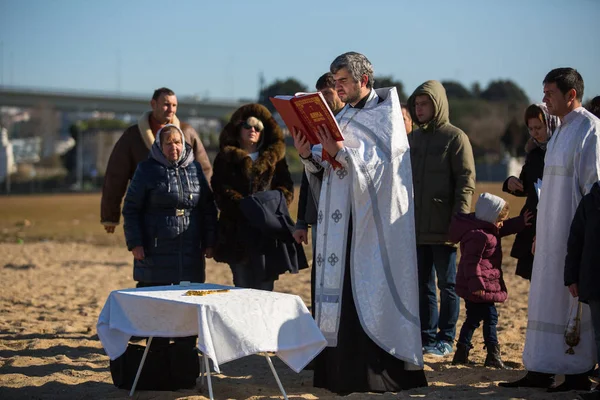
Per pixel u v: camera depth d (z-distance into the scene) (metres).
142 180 7.95
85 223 33.25
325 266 6.77
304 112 6.48
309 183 7.23
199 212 8.23
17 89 104.69
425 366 7.80
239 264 8.45
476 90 106.25
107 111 110.38
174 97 9.37
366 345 6.63
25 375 7.60
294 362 6.18
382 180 6.63
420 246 8.43
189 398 6.55
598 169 6.45
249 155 8.61
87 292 13.55
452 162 8.27
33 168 128.50
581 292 6.11
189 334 6.19
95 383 7.26
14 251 20.75
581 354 6.60
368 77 6.89
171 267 7.96
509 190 8.05
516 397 6.51
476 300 7.58
